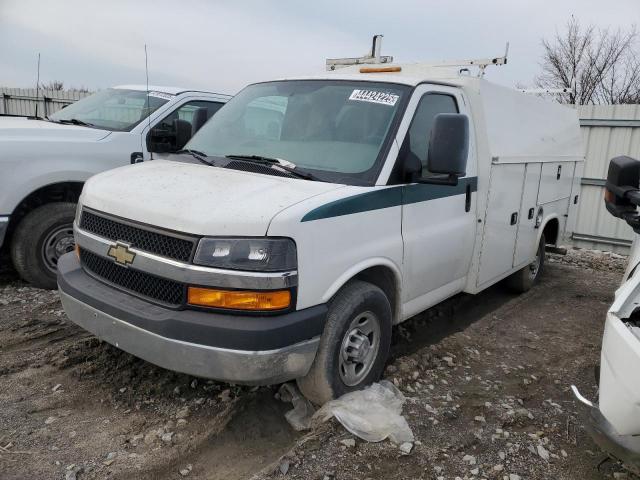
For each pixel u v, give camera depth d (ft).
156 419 11.03
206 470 9.69
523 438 11.11
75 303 11.05
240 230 9.30
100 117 21.25
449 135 11.21
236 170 11.95
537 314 19.36
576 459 10.53
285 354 9.58
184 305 9.53
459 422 11.55
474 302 20.18
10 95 52.11
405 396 12.36
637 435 7.49
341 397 11.14
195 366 9.37
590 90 83.66
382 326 12.06
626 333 7.61
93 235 11.18
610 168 9.24
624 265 28.84
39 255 17.47
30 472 9.18
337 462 9.78
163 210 9.95
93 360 13.09
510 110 16.98
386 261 11.75
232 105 14.98
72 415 10.98
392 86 13.00
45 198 18.33
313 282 9.93
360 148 12.01
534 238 19.81
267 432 10.88
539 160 18.75
